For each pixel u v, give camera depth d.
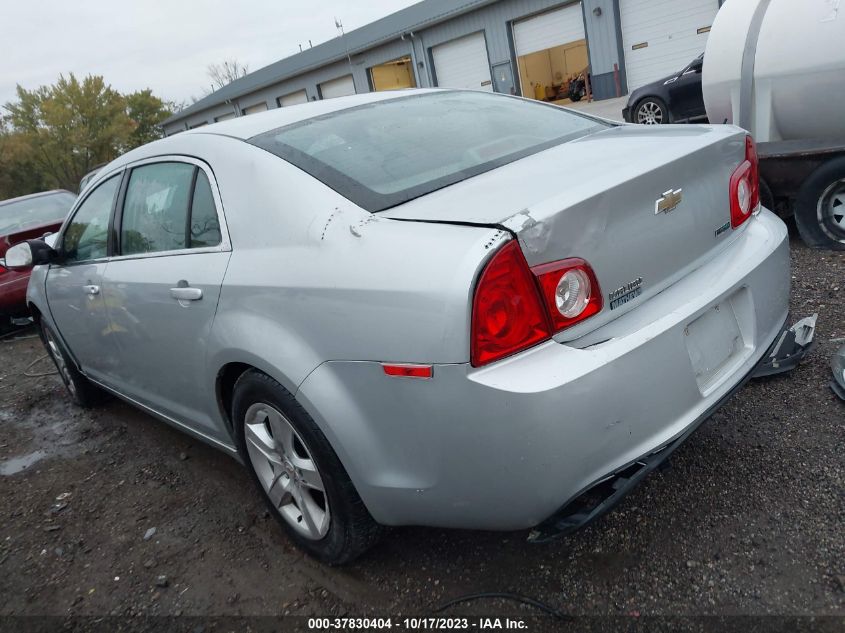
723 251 2.16
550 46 19.56
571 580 2.06
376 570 2.28
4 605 2.50
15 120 44.34
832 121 3.97
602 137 2.41
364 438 1.86
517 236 1.58
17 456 3.92
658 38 17.12
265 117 2.62
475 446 1.65
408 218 1.82
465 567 2.21
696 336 1.91
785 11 4.06
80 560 2.70
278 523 2.50
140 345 2.87
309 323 1.91
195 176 2.50
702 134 2.21
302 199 2.05
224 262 2.25
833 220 4.16
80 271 3.34
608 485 1.76
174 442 3.66
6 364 6.12
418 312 1.64
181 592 2.38
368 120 2.52
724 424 2.66
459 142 2.37
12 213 8.45
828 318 3.31
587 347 1.67
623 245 1.77
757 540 2.04
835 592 1.80
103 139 43.47
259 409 2.26
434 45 22.53
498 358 1.59
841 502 2.11
